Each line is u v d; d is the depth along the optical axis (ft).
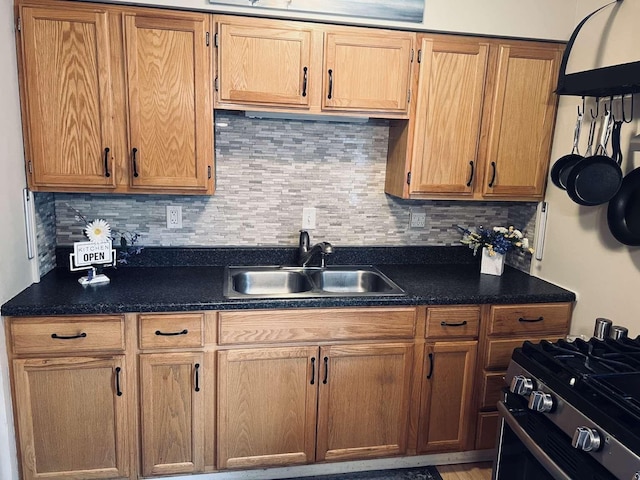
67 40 6.31
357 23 6.86
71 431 6.47
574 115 7.27
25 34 6.22
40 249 7.10
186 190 7.01
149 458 6.71
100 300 6.28
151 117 6.68
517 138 7.63
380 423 7.27
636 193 6.21
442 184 7.59
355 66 6.96
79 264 6.91
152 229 8.02
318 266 8.37
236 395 6.75
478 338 7.27
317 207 8.45
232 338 6.55
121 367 6.39
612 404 4.18
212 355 6.58
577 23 7.30
